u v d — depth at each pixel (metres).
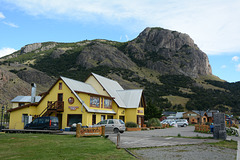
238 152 12.47
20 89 113.56
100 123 26.69
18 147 11.80
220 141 17.33
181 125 59.84
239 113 142.25
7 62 191.38
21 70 172.75
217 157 10.63
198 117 92.88
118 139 12.28
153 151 11.69
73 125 27.98
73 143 13.51
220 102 162.25
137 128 33.47
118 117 38.06
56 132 21.47
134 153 10.98
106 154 10.31
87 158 9.31
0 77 109.06
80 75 194.62
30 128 25.16
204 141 16.89
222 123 19.11
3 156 9.48
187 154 11.05
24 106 31.30
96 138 16.61
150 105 52.66
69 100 30.83
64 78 32.22
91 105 31.86
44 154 9.98
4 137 16.00
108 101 36.88
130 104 41.16
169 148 12.80
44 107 32.06
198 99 171.50
